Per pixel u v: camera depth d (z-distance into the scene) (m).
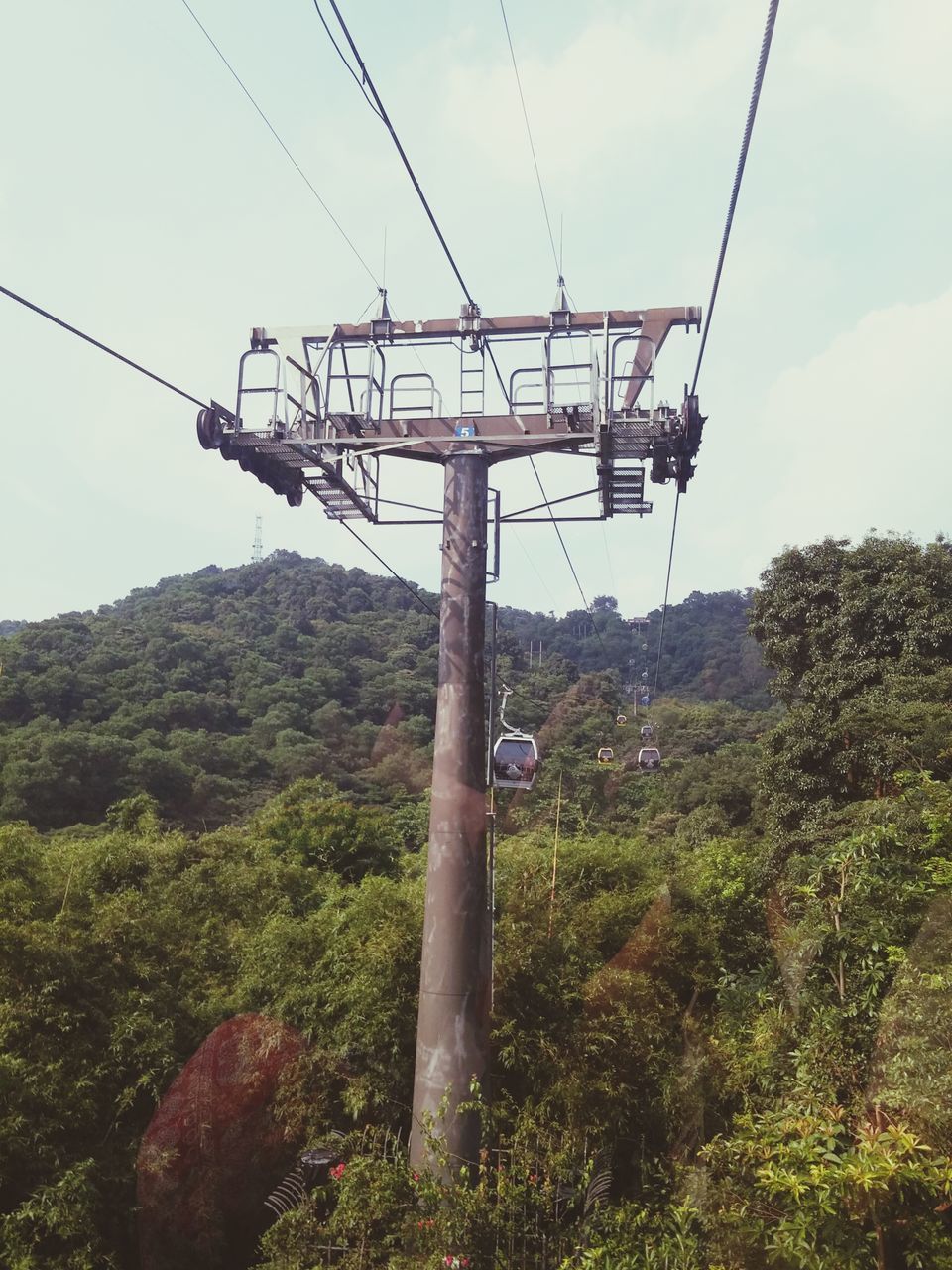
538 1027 8.77
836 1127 4.94
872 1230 4.68
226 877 13.84
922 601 17.14
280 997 9.78
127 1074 8.49
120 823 17.47
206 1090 8.75
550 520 9.57
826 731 16.53
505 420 8.72
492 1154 7.29
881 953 6.21
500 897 10.34
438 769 8.01
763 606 19.36
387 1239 6.38
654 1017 9.06
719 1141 6.16
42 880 9.94
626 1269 5.46
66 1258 6.92
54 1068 7.74
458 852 7.81
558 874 11.90
